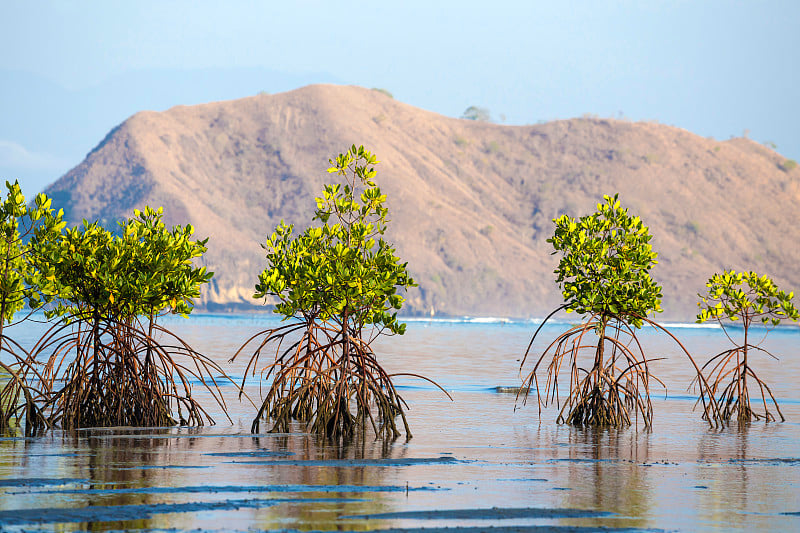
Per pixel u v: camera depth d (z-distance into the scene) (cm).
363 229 9138
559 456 7712
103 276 8431
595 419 9731
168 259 8575
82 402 8794
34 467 6725
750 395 13525
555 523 5331
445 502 5806
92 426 8800
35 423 8594
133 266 8712
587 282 9819
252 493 5947
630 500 5981
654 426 9812
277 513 5422
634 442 8600
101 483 6178
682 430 9500
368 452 7750
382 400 8744
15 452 7381
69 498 5706
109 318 8844
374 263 8938
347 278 8562
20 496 5747
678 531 5219
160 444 7925
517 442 8500
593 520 5419
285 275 9306
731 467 7275
